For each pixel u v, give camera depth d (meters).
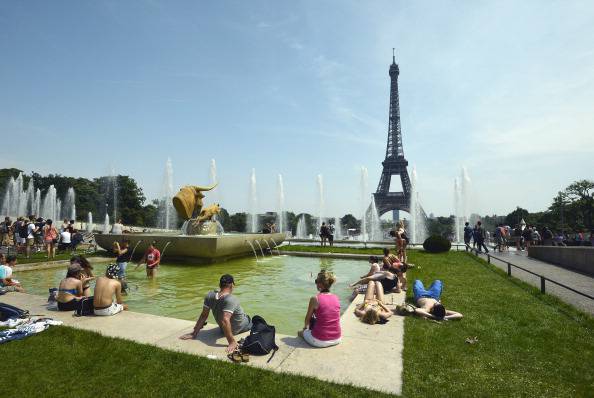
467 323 7.86
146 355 5.87
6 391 4.82
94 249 23.55
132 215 89.25
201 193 22.88
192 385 4.97
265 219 65.38
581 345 6.66
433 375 5.32
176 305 10.32
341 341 6.61
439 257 20.94
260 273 16.36
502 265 18.64
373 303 8.41
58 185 93.88
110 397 4.72
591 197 74.00
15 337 6.51
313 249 24.94
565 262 18.42
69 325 7.37
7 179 88.38
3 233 25.44
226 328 6.34
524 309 9.14
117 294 8.45
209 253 18.25
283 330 8.09
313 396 4.65
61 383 5.06
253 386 4.92
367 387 4.91
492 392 4.87
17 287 11.00
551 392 4.91
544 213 85.88
